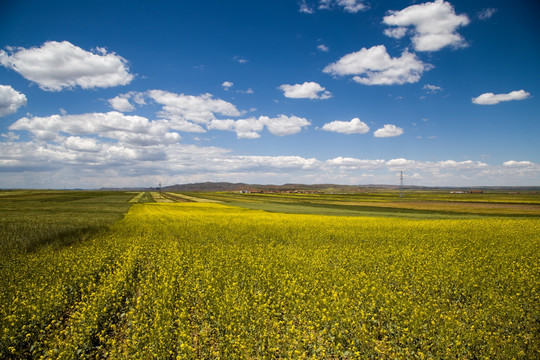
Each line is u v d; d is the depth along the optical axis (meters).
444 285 10.28
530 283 9.91
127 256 14.30
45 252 15.08
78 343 6.80
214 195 126.56
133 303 9.25
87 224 26.48
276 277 11.03
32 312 7.67
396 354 6.52
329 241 19.52
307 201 86.44
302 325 7.79
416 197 106.94
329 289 9.98
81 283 10.35
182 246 17.59
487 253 14.66
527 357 6.15
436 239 19.38
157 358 6.29
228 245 17.98
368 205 68.81
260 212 48.91
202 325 7.96
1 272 11.01
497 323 7.52
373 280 10.79
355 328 7.23
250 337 6.85
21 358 6.85
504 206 62.16
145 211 50.91
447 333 6.66
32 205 59.12
